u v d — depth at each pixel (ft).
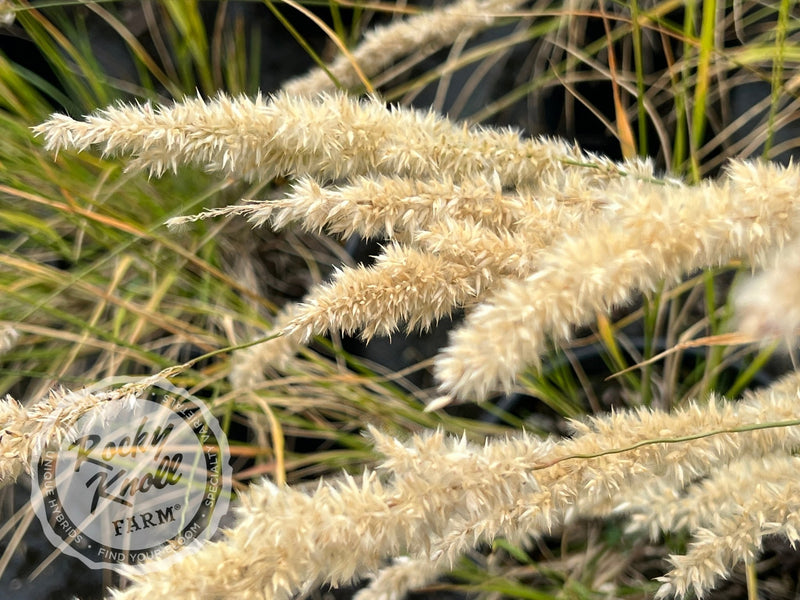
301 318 1.05
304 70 1.89
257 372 1.28
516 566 1.40
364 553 0.99
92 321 1.36
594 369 1.43
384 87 1.86
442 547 1.05
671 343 1.39
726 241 0.97
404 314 1.06
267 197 1.56
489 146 1.09
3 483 1.07
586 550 1.39
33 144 1.37
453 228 1.04
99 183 1.37
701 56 1.23
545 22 1.68
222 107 1.06
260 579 0.98
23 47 1.79
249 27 1.91
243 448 1.34
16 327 1.29
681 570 1.06
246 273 1.63
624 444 1.05
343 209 1.05
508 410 1.42
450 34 1.38
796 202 0.96
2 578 1.53
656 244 0.95
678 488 1.08
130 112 1.06
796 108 1.42
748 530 1.05
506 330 0.93
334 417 1.56
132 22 1.92
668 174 1.20
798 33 1.49
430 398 1.51
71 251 1.47
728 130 1.48
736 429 1.03
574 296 0.94
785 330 0.89
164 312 1.51
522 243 1.04
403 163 1.08
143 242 1.48
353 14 1.88
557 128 1.72
